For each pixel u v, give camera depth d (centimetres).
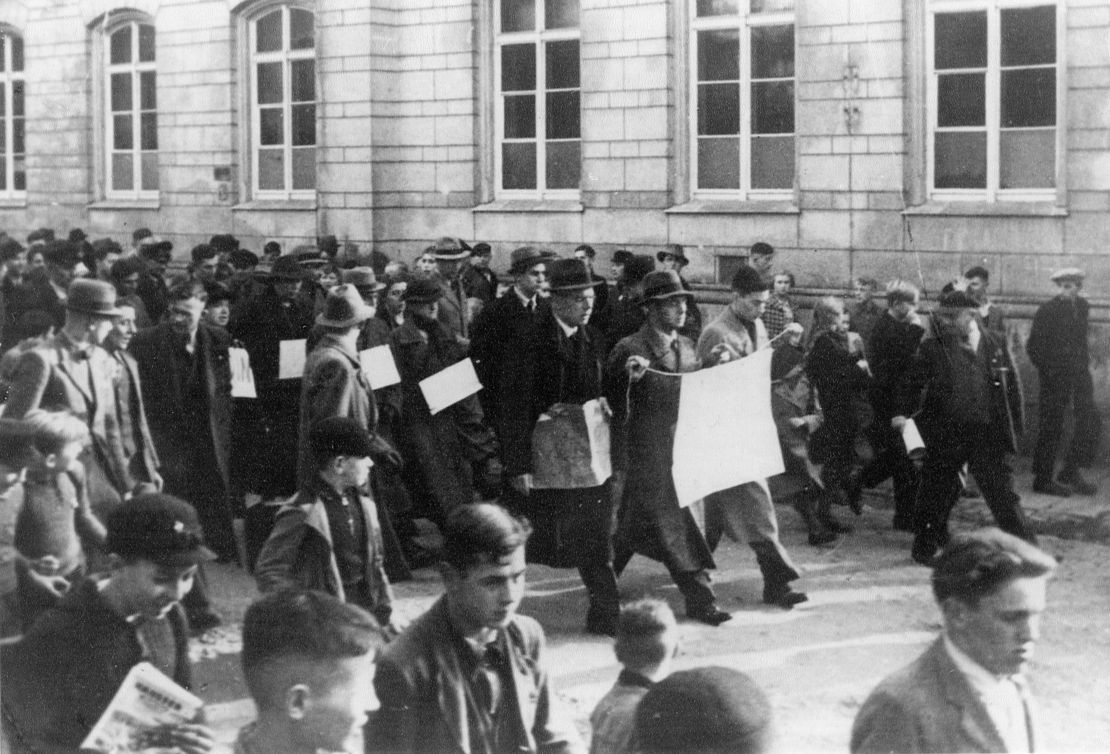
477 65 1661
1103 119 1254
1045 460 1095
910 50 1357
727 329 770
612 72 1557
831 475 964
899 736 299
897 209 1366
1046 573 302
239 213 1880
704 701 242
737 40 1496
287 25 1852
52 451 482
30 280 1000
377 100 1694
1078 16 1265
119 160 2170
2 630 434
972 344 868
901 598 802
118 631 356
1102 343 1226
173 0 1980
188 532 358
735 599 803
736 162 1507
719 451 743
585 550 723
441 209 1691
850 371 962
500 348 849
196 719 326
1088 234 1266
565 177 1634
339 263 1282
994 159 1331
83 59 2164
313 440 499
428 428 880
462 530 353
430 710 351
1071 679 649
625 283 1084
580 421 714
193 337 809
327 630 283
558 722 376
